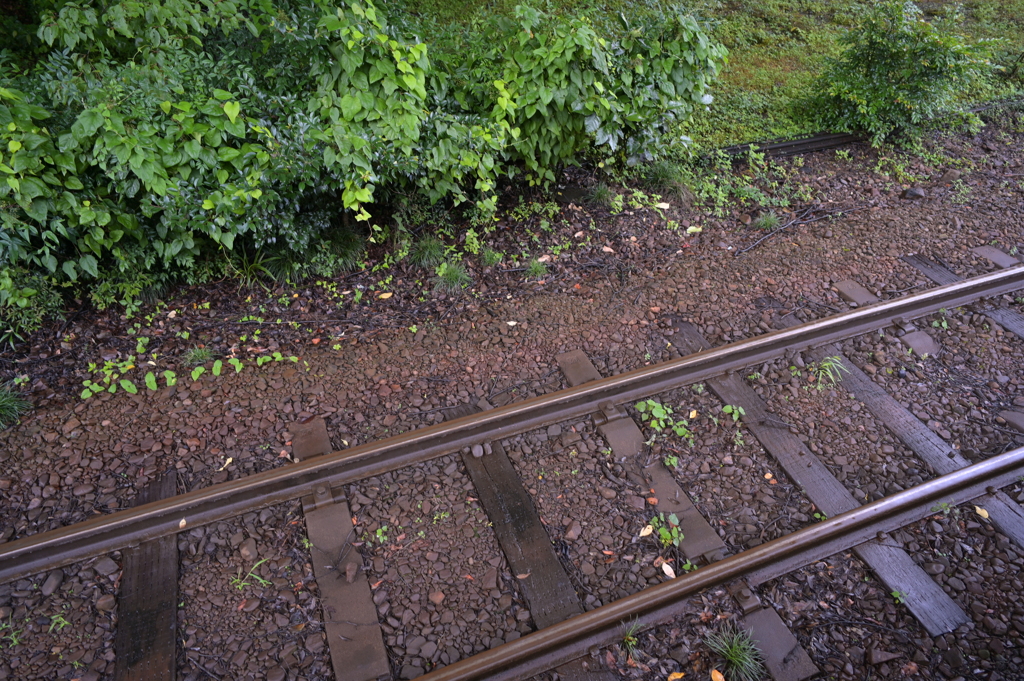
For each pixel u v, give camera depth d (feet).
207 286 17.40
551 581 11.45
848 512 12.24
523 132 18.72
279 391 14.92
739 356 15.85
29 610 10.73
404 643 10.65
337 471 12.85
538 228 20.33
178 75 14.25
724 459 13.70
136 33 14.55
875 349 16.43
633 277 18.75
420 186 18.17
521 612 11.09
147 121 13.88
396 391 15.08
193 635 10.61
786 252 19.94
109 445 13.46
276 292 17.48
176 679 10.07
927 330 16.98
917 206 22.27
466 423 13.65
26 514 12.15
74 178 13.79
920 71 24.97
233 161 14.83
